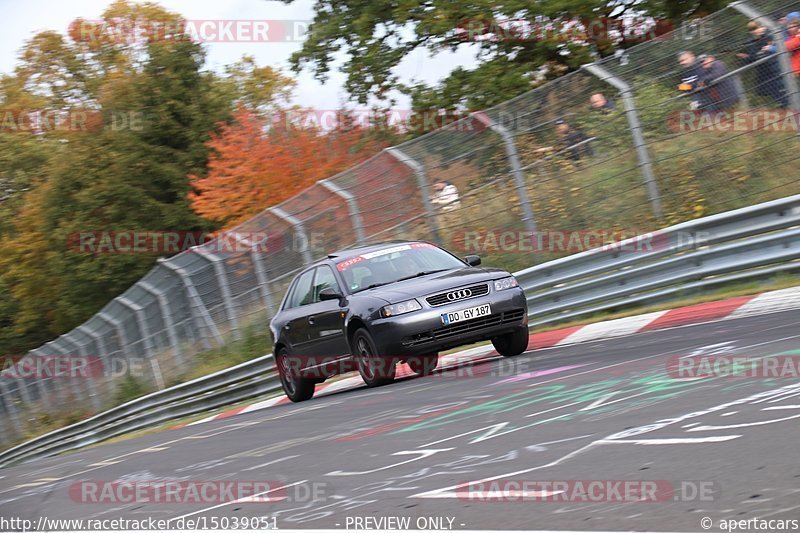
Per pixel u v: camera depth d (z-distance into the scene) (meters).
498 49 90.19
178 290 75.06
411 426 26.14
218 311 71.62
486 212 56.03
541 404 25.16
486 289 38.53
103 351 89.75
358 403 35.22
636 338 36.69
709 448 16.83
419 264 42.09
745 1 47.78
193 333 74.31
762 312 35.16
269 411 45.84
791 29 45.38
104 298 139.75
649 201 50.88
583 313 49.41
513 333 39.91
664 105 50.31
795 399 19.38
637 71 51.47
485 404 27.23
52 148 197.50
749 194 48.12
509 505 15.62
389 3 95.88
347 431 28.20
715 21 48.62
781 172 46.78
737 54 47.62
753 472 14.83
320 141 101.00
